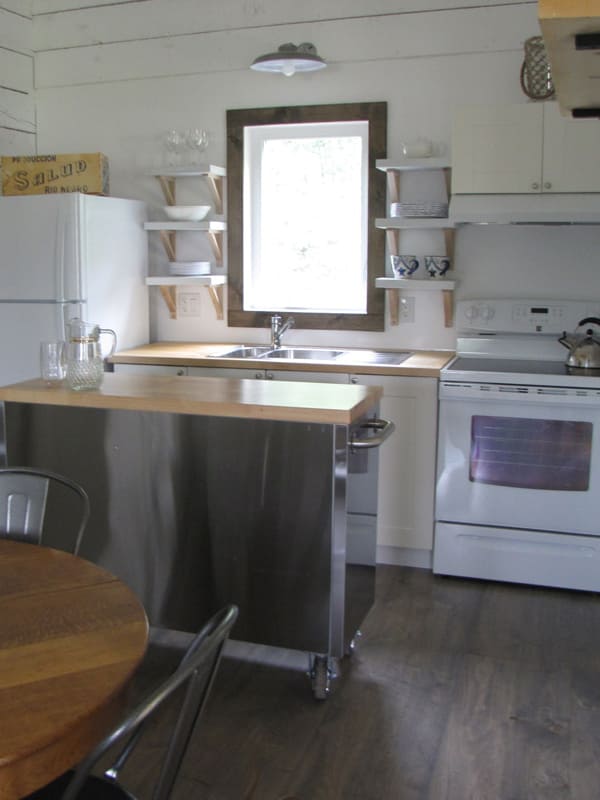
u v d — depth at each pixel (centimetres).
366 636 309
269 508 268
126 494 285
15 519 215
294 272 450
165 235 450
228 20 431
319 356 428
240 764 232
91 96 462
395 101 409
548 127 351
